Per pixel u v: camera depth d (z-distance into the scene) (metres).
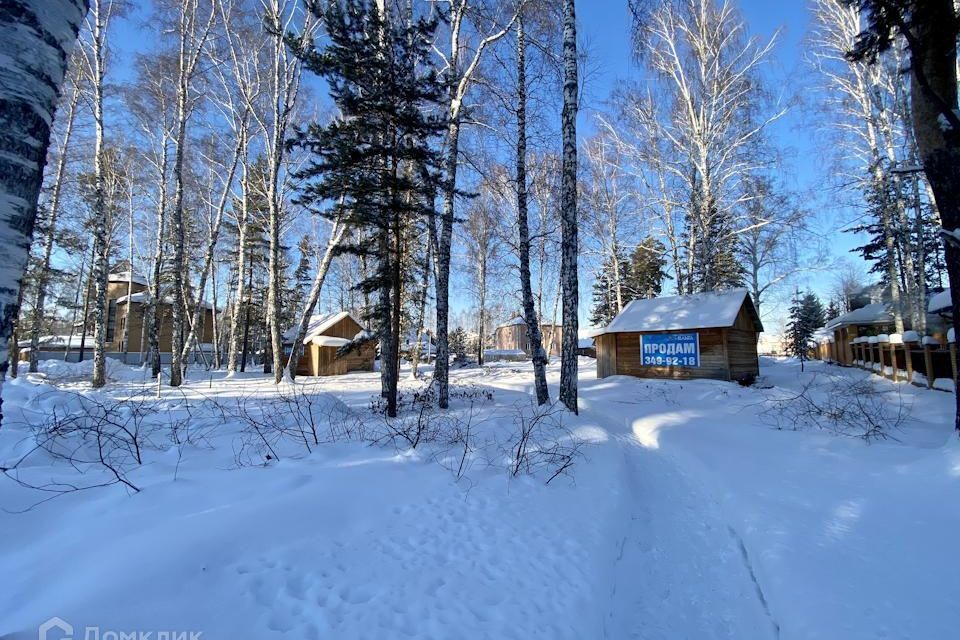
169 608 2.32
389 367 9.20
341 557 3.12
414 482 4.60
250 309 29.56
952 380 10.97
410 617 2.61
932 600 2.84
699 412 10.56
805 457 6.19
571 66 9.47
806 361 31.22
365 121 9.07
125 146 21.77
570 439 7.09
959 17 5.43
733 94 18.02
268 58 18.45
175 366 14.45
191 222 26.67
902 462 5.43
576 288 9.60
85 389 11.36
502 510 4.27
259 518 3.24
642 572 3.71
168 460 4.70
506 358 41.94
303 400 8.68
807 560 3.40
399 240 9.66
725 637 2.90
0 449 4.51
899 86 14.67
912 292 15.88
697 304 16.39
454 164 11.07
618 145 20.84
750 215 18.12
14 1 1.55
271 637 2.29
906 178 15.95
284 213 23.83
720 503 5.05
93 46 14.59
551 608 2.85
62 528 3.06
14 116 1.53
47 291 21.06
